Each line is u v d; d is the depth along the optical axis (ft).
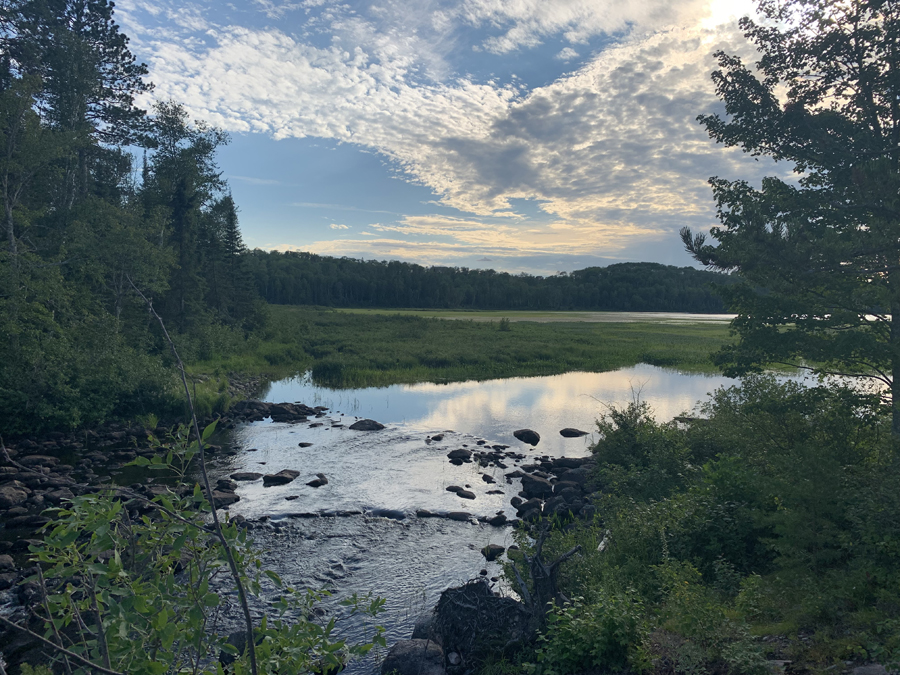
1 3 99.96
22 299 67.36
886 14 32.71
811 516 22.18
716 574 24.57
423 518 40.55
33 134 78.33
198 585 10.00
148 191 132.26
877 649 14.99
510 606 22.90
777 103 35.81
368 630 26.11
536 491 45.44
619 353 143.33
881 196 27.45
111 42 115.85
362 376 107.96
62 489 43.47
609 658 18.08
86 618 25.20
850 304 32.09
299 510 41.42
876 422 33.47
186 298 126.82
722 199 37.88
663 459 41.42
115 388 68.33
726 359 37.60
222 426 68.64
